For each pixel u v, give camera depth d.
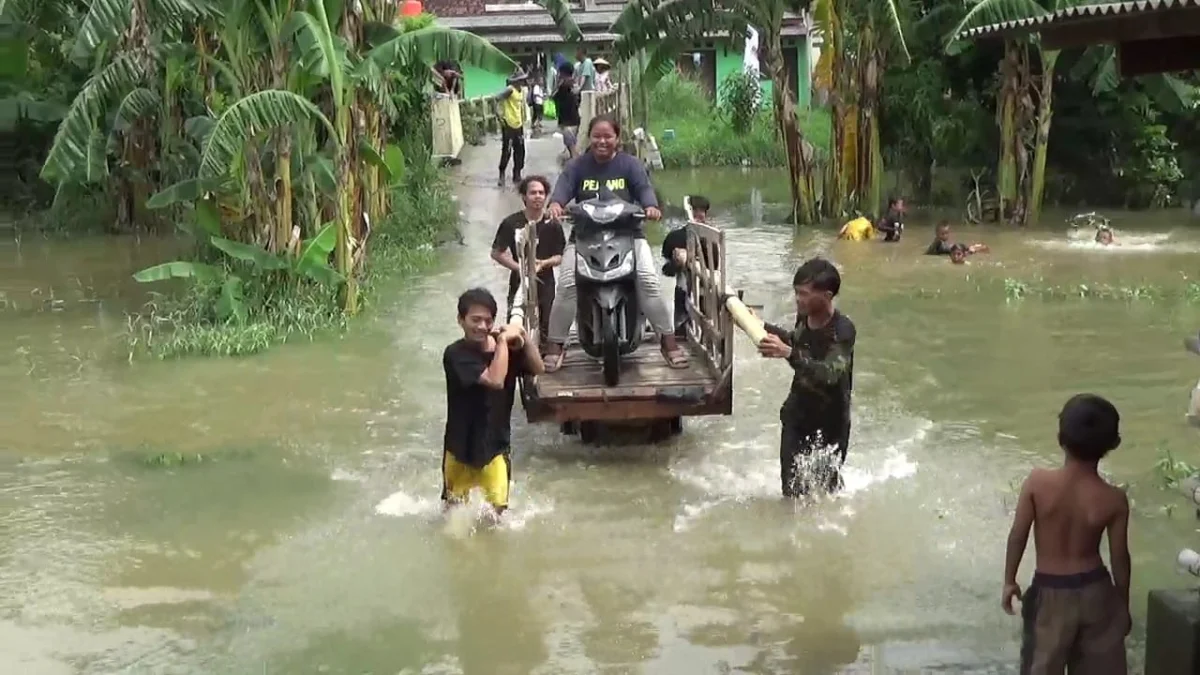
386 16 14.27
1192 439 7.86
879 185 19.22
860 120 18.94
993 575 5.93
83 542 6.53
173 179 17.78
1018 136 18.34
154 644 5.35
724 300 7.57
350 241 11.95
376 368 10.09
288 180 12.03
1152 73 5.01
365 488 7.31
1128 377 9.38
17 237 18.03
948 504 6.85
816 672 5.01
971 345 10.54
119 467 7.73
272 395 9.34
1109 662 4.36
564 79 26.83
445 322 11.77
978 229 18.06
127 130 17.78
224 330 11.02
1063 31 5.08
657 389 7.65
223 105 12.21
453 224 17.88
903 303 12.45
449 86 26.09
